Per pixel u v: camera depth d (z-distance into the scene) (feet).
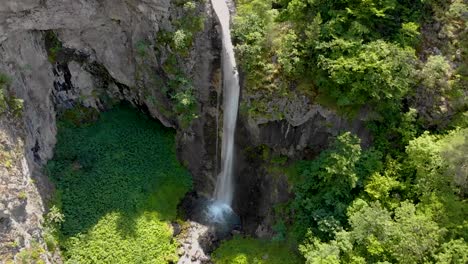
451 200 66.08
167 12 75.00
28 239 62.13
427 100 72.84
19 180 63.41
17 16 69.72
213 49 77.20
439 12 75.46
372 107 72.33
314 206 72.84
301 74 73.77
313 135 76.33
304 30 73.92
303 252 69.92
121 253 74.38
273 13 75.77
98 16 77.87
